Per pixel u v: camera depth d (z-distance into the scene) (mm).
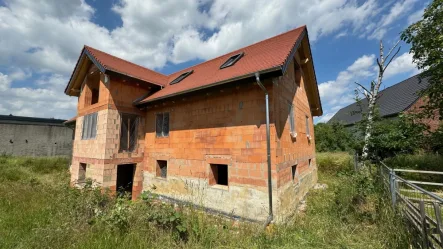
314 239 3539
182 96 6863
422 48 7477
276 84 5551
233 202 5566
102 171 7375
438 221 2557
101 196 5441
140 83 8664
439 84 7172
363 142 10547
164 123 7945
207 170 6254
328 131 21578
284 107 6145
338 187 6391
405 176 7945
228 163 5797
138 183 8359
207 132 6402
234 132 5773
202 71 8719
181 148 7094
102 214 4602
